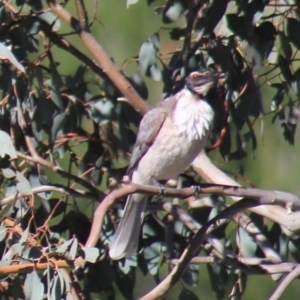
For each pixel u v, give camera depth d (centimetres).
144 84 1193
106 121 1167
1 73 1120
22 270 932
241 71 1123
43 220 1148
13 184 1116
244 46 1127
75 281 1076
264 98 1423
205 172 1142
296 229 1055
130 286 1156
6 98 1120
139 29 1527
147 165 1096
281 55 1116
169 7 1092
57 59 1445
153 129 1081
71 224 1156
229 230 1394
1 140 920
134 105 1146
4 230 1020
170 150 1078
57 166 1141
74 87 1165
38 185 1135
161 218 1230
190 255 1015
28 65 1105
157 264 1144
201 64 1134
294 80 1115
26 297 926
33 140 1158
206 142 1125
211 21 1076
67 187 1124
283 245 1134
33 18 1127
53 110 1131
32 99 1134
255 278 1541
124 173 1185
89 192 1135
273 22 1132
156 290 1020
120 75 1144
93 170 1178
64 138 1175
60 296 926
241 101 1111
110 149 1191
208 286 1522
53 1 1155
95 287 1132
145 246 1143
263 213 1071
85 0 1540
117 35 1527
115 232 1109
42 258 948
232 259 1093
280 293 970
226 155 1146
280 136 1553
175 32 1136
